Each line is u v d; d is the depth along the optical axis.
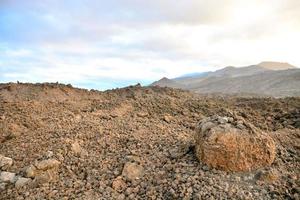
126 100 4.16
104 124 2.73
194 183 1.68
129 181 1.84
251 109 4.03
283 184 1.68
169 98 4.46
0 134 2.51
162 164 1.93
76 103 3.88
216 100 4.82
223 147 1.77
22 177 1.92
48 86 4.56
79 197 1.74
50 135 2.44
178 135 2.42
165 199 1.65
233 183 1.67
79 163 2.03
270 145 1.82
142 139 2.33
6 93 4.18
